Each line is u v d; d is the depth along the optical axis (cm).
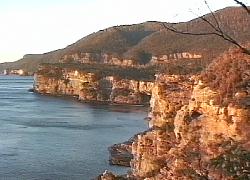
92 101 18800
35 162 6106
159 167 3656
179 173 2802
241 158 1081
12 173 5481
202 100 3234
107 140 8081
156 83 4806
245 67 2911
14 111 13538
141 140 4038
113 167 5844
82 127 9988
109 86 19538
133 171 4309
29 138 8219
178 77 4725
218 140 2809
